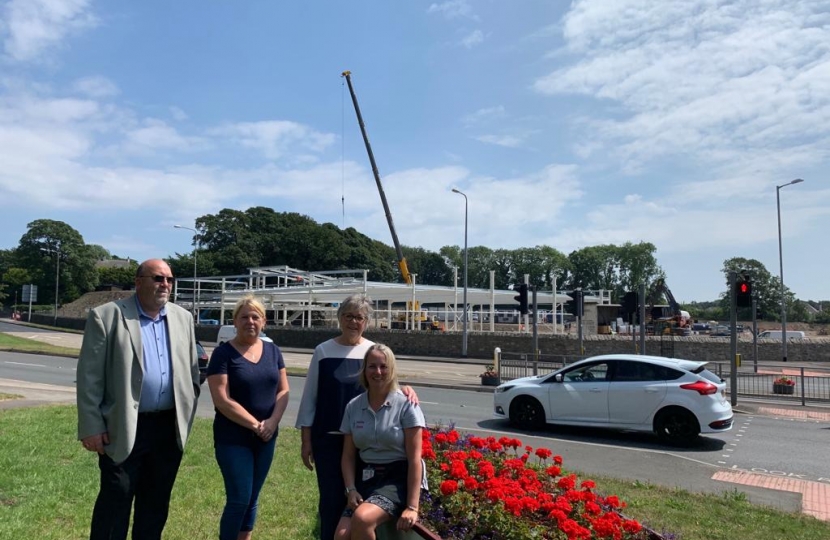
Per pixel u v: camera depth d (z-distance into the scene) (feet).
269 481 21.66
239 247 306.96
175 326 13.60
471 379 73.92
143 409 12.80
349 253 333.01
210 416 39.09
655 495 23.02
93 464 22.68
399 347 123.75
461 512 13.75
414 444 12.92
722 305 349.61
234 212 324.39
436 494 14.69
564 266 406.82
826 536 18.67
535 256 414.00
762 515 20.62
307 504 19.01
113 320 12.56
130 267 376.48
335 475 13.69
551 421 38.63
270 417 14.37
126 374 12.36
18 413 34.96
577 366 38.93
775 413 49.96
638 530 14.82
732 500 22.70
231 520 13.41
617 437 37.37
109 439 12.25
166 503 13.42
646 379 36.50
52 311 261.44
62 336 163.22
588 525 14.84
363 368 13.32
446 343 119.34
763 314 317.01
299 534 16.35
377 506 12.25
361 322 14.53
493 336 115.34
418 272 427.74
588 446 34.35
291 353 119.96
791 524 19.72
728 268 317.63
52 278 315.17
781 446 35.17
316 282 158.40
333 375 14.08
